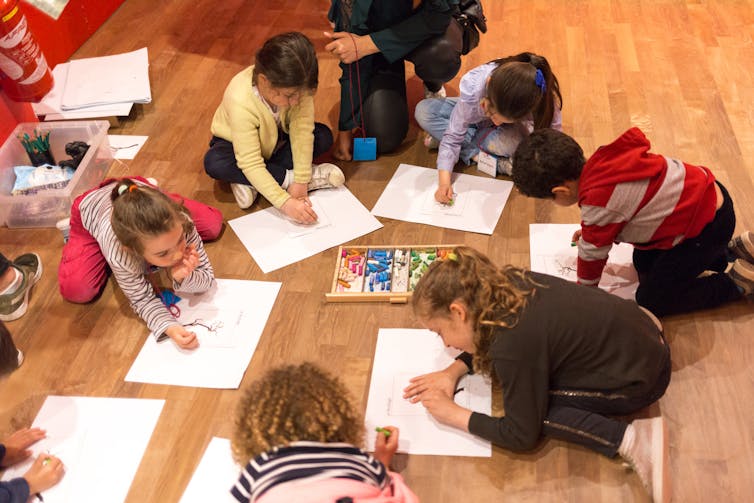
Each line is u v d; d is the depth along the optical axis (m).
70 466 1.70
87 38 3.33
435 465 1.67
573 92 2.85
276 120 2.29
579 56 3.05
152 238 1.71
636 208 1.70
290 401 1.20
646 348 1.57
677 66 2.96
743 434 1.71
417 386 1.78
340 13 2.44
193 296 2.10
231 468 1.67
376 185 2.49
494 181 2.46
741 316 1.97
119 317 2.08
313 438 1.18
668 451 1.68
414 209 2.37
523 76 2.01
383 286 2.10
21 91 2.49
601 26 3.24
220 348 1.96
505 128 2.38
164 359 1.94
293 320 2.04
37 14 2.96
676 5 3.35
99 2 3.38
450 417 1.69
